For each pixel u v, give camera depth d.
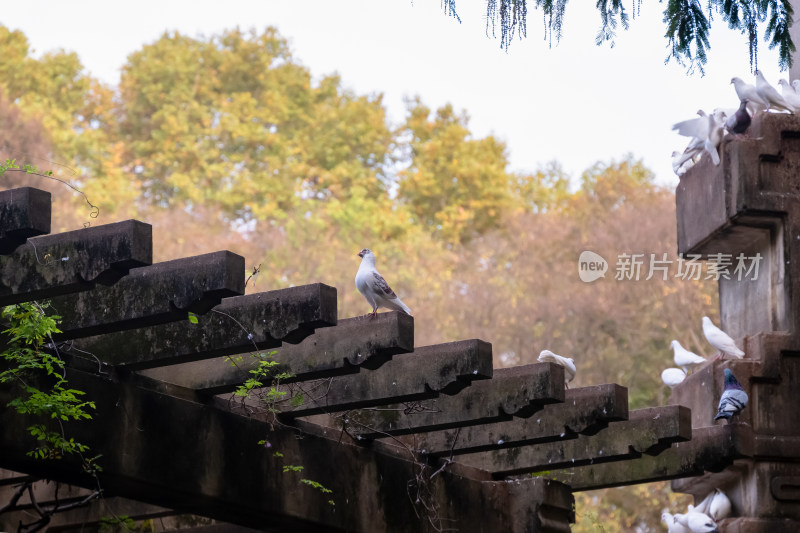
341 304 29.23
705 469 13.66
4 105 30.03
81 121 35.47
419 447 12.87
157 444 10.53
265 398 11.07
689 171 15.16
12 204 8.15
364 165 37.19
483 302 30.69
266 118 36.34
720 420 14.14
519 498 13.52
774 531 13.74
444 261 32.84
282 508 11.41
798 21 14.83
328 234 30.84
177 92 36.22
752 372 13.97
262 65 38.22
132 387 10.46
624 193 34.47
